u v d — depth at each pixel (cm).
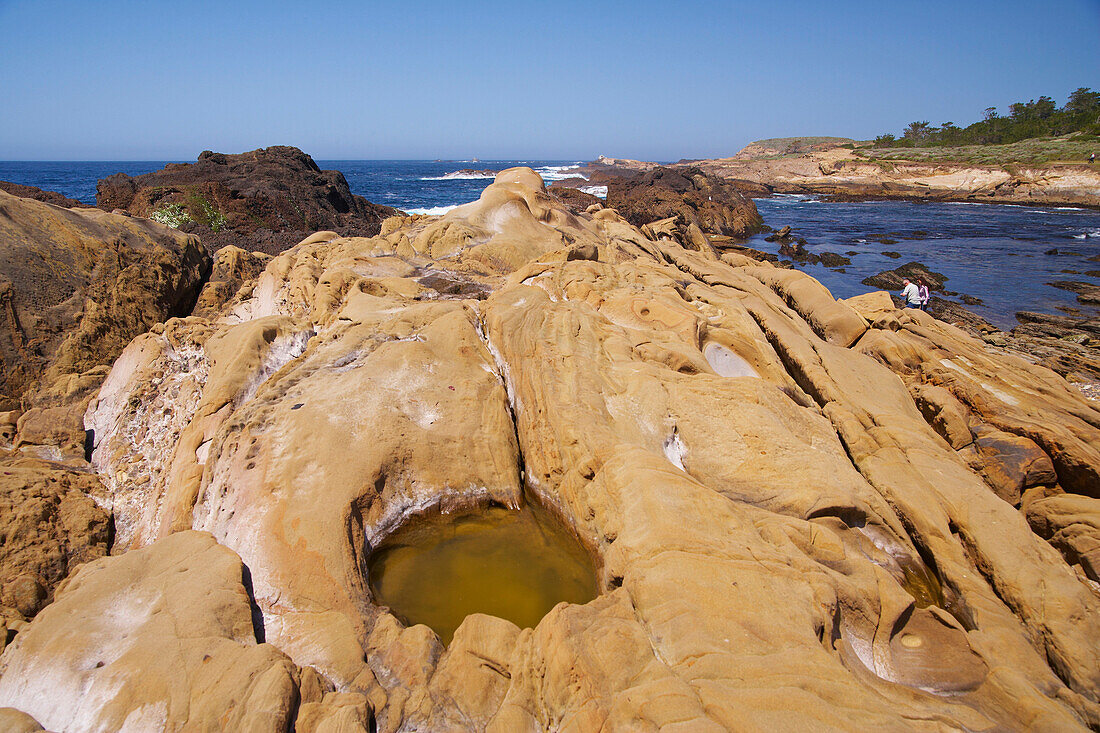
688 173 6562
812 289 1809
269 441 850
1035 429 1105
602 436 889
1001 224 5662
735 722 497
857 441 1070
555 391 970
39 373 1251
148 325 1530
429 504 898
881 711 513
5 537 791
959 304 2831
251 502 784
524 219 1925
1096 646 732
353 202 3875
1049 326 2452
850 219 6284
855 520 898
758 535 744
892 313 1700
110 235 1579
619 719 518
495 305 1171
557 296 1338
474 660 629
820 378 1257
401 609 752
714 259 2670
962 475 977
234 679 553
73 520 867
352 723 528
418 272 1592
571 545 871
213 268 1975
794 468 919
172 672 563
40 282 1335
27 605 733
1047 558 841
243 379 1016
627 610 644
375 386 960
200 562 704
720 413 997
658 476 788
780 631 589
